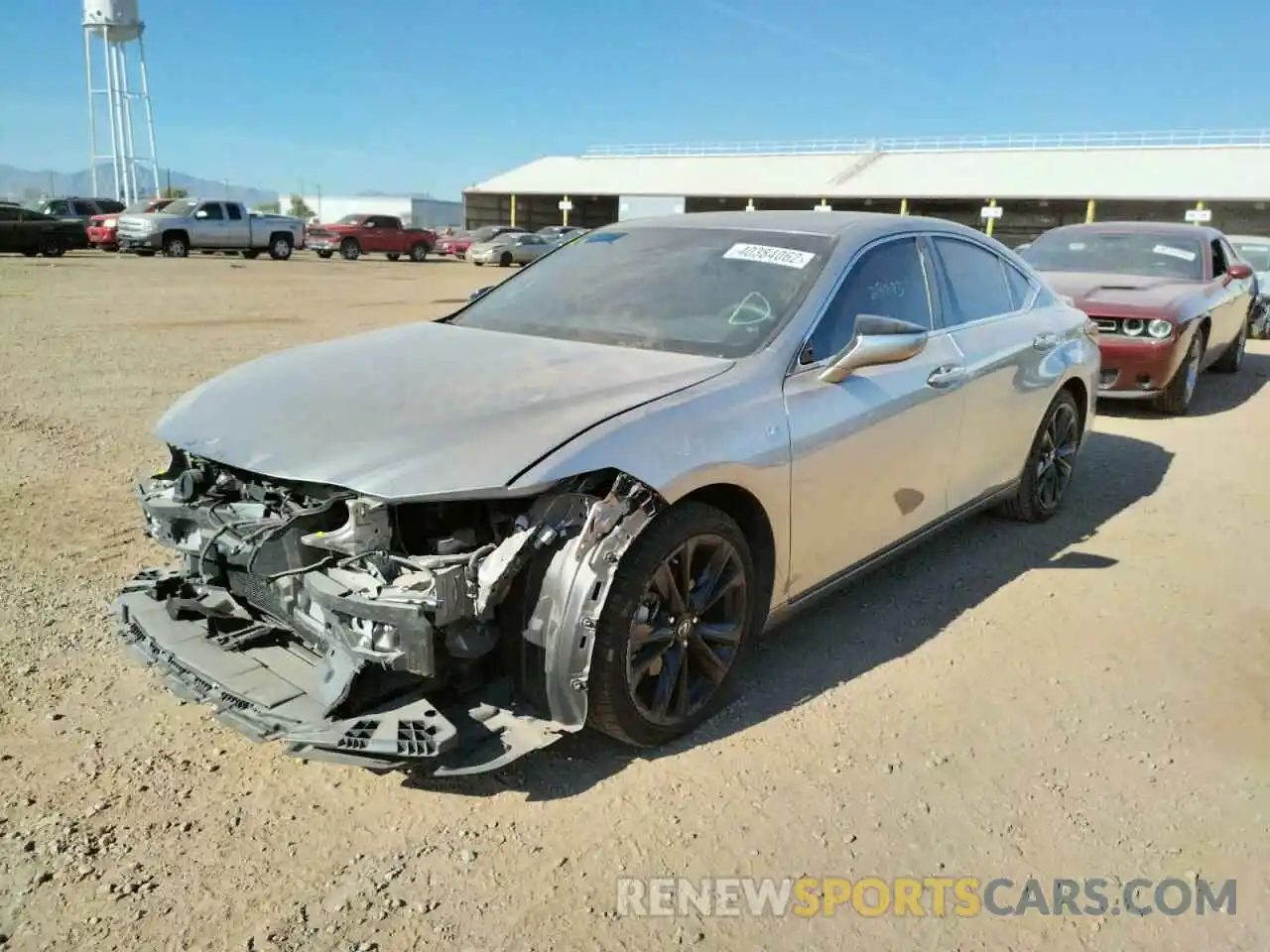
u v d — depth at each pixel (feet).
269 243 106.52
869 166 192.34
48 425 23.29
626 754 10.50
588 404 10.18
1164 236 33.14
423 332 13.60
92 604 13.62
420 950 7.79
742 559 10.89
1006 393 15.80
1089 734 11.15
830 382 12.05
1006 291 17.04
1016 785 10.15
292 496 9.78
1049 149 180.65
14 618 13.10
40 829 9.00
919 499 14.02
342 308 53.52
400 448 9.40
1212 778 10.36
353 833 9.16
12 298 51.90
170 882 8.43
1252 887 8.77
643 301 13.17
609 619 9.47
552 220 238.07
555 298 14.03
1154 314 27.09
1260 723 11.46
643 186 209.87
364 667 9.06
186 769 10.03
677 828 9.33
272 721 9.19
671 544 9.88
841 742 10.83
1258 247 49.93
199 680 10.00
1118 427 27.12
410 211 302.04
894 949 7.97
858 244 13.51
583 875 8.68
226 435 10.29
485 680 9.92
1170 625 14.05
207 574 10.43
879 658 12.82
